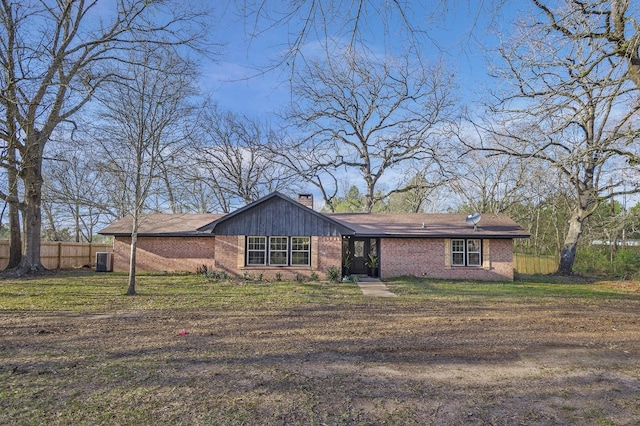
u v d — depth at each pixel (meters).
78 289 14.59
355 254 21.78
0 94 11.92
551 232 33.59
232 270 19.42
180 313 10.04
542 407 4.34
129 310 10.41
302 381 5.06
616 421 4.02
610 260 26.67
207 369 5.49
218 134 30.81
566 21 6.10
